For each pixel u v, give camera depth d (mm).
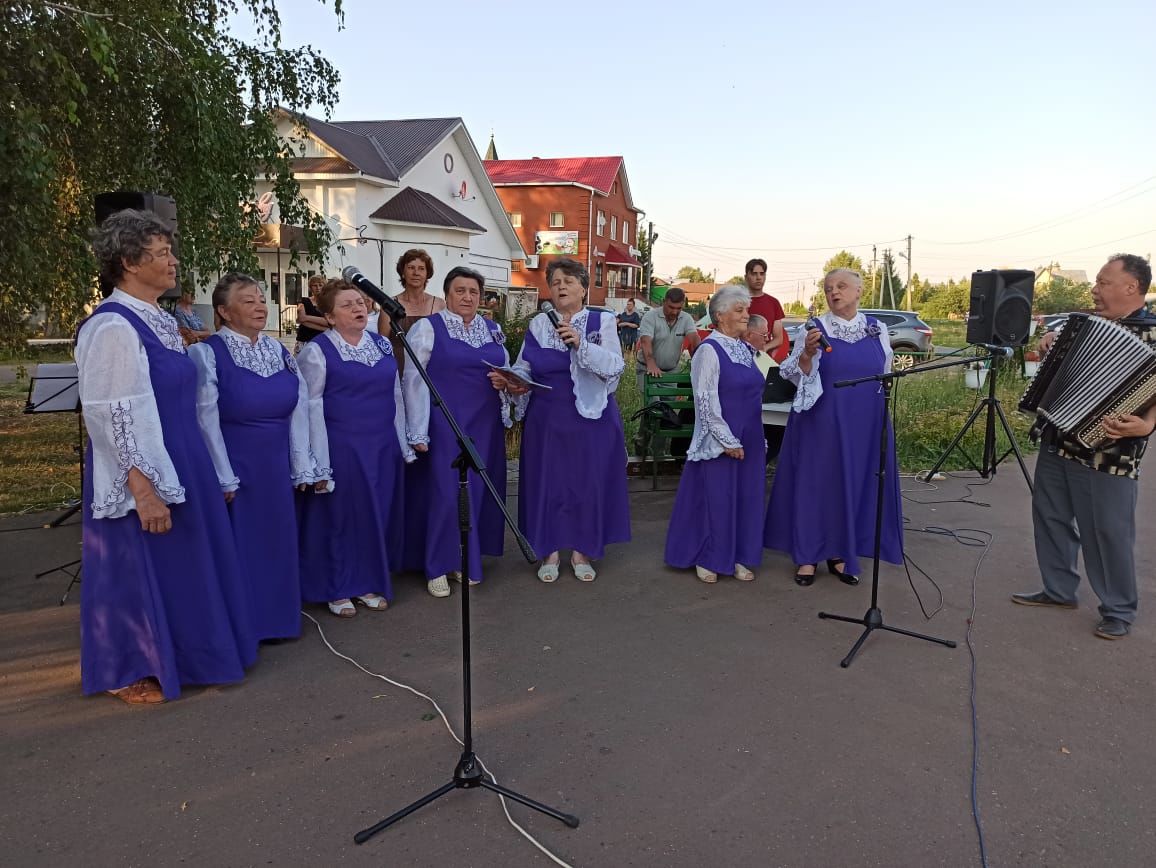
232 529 3543
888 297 55000
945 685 3506
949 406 10281
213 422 3459
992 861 2406
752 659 3740
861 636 3889
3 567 4801
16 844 2441
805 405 4484
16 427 9625
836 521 4594
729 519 4664
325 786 2750
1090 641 3967
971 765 2906
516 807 2645
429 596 4457
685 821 2582
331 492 4082
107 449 2973
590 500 4637
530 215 35156
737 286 4594
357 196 20703
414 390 4367
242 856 2402
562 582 4723
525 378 4160
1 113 5320
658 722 3182
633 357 13516
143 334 3016
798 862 2398
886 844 2479
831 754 2967
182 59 6668
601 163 37938
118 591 3176
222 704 3279
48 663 3623
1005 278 6750
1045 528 4316
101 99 6547
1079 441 3875
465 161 26031
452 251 23578
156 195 4637
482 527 4711
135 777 2783
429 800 2578
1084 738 3094
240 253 7543
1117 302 3893
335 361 3963
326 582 4184
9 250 5996
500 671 3600
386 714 3223
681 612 4289
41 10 5473
